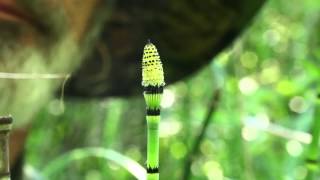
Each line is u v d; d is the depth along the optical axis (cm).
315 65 71
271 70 109
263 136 87
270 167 83
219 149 88
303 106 89
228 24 74
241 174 76
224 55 81
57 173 88
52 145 100
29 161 99
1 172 33
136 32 74
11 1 46
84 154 74
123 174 91
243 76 101
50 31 48
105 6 55
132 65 76
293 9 111
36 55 48
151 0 73
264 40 108
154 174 33
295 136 71
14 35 47
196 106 93
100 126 100
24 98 50
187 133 86
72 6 51
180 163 86
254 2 72
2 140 33
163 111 97
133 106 99
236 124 80
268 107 97
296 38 108
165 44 76
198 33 75
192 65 78
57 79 51
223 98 81
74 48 52
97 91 77
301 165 73
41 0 47
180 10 74
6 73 44
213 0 73
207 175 85
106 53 74
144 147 99
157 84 33
